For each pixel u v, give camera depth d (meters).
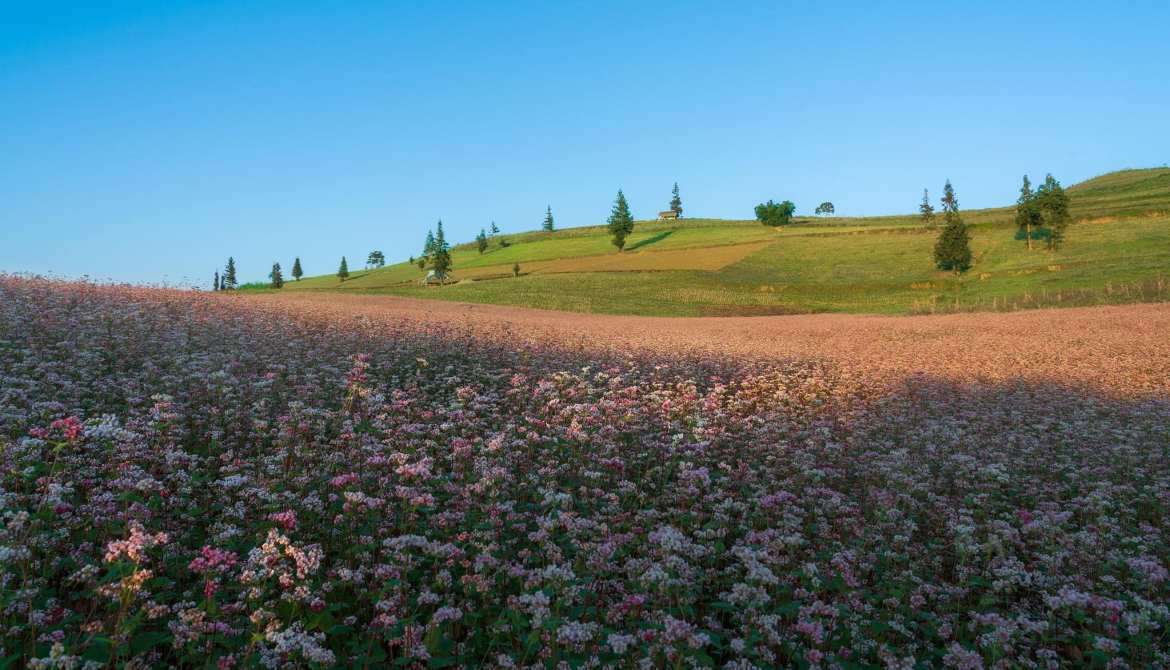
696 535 8.47
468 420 13.13
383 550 7.17
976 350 33.12
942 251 96.06
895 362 29.11
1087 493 11.89
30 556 5.81
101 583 5.60
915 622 7.20
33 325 18.00
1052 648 7.10
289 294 68.81
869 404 20.28
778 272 107.06
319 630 6.02
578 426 12.20
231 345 19.69
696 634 5.61
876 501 10.43
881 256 112.94
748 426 15.49
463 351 24.11
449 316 41.03
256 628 5.62
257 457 9.90
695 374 23.62
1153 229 101.00
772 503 9.29
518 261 158.38
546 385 17.11
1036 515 10.15
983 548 8.33
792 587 7.53
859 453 14.44
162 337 19.06
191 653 5.34
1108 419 17.66
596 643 5.91
